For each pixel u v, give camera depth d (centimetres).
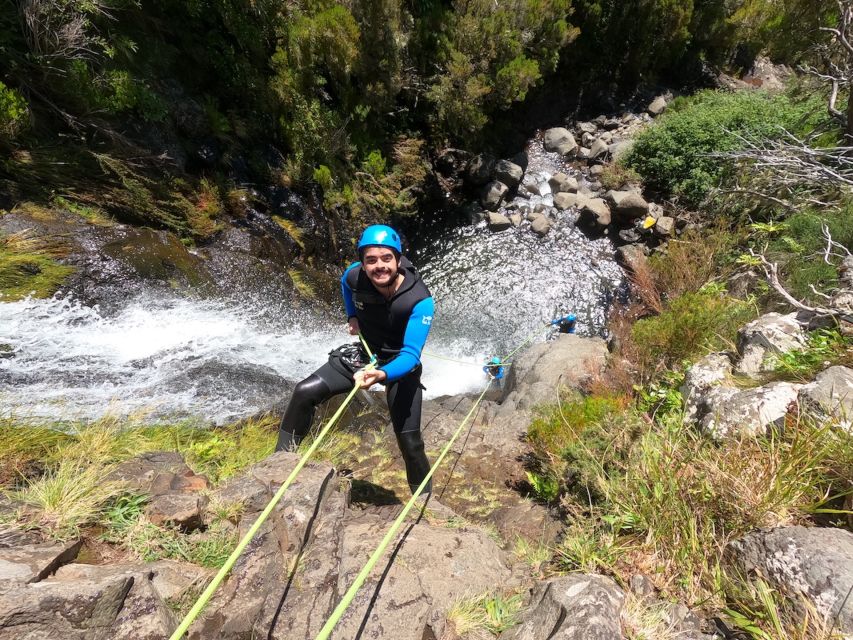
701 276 745
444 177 1102
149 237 588
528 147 1220
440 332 827
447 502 370
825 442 235
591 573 214
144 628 155
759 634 180
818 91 984
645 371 458
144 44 699
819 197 672
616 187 1062
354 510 263
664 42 1295
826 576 180
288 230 792
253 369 510
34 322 452
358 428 461
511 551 285
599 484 293
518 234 1034
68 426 309
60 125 605
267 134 840
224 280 628
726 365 356
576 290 918
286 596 186
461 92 975
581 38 1298
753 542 207
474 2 967
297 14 854
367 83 925
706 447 274
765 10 1375
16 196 541
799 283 476
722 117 990
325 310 697
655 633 184
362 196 939
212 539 208
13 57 545
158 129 685
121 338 482
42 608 147
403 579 198
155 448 307
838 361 302
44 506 199
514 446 439
